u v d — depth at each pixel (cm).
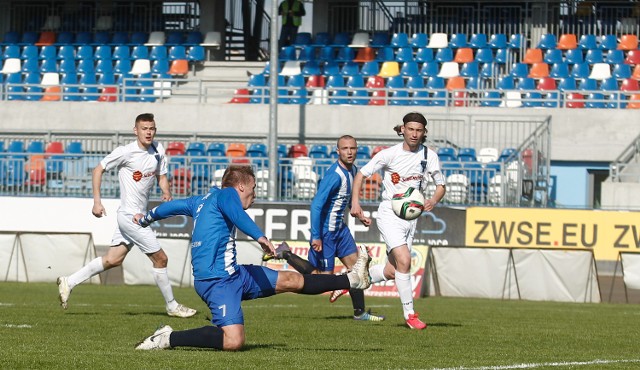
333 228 2205
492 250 3562
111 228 4325
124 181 2264
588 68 5953
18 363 1376
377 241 3966
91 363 1380
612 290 3603
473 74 5972
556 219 3919
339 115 5378
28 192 4534
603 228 3884
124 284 3750
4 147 5366
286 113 5388
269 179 4431
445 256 3597
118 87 5484
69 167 4588
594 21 6247
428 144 5222
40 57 6356
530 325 2266
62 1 6656
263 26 7131
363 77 5962
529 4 6306
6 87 5547
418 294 3528
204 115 5434
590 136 5281
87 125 5488
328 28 6444
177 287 3716
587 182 5309
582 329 2195
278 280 1518
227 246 1484
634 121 5278
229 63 6241
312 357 1515
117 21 6612
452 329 2088
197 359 1432
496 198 4478
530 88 5791
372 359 1514
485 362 1516
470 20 6388
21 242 3806
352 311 2595
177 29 6644
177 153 5072
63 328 1947
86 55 6356
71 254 3775
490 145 5225
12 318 2147
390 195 2069
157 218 1541
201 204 1495
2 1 6650
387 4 6431
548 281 3512
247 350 1591
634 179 4966
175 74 6184
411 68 6050
